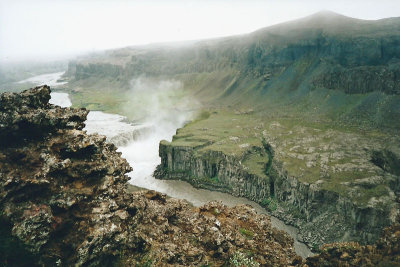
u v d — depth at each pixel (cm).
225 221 5066
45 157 3653
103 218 3644
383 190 13462
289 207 15600
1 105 3725
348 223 12850
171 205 4931
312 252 12456
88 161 3959
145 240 3894
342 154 17550
